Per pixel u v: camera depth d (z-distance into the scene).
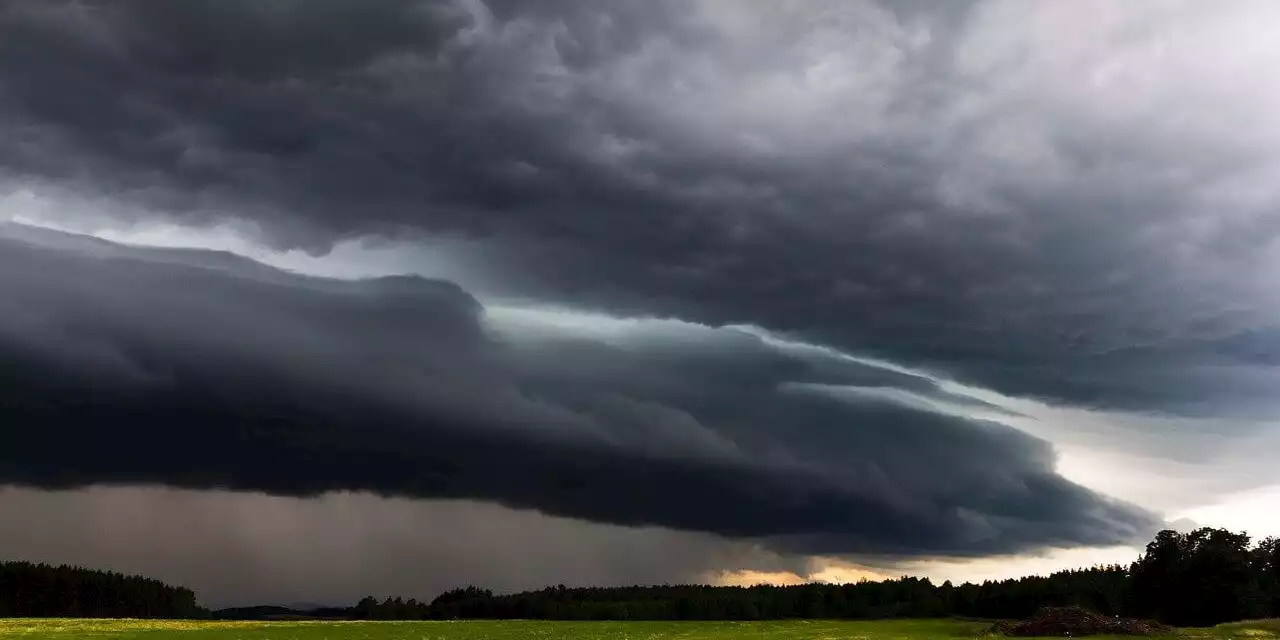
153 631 90.38
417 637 89.88
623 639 90.31
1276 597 110.19
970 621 149.00
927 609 181.62
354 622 119.12
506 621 131.75
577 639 90.00
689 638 91.94
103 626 96.81
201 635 86.50
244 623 107.31
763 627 118.50
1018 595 163.62
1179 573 113.00
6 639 78.94
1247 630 88.12
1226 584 108.06
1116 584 151.38
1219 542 112.88
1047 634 90.81
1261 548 118.06
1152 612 116.69
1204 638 84.00
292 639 84.12
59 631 88.00
